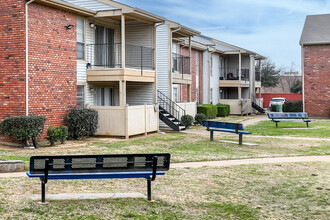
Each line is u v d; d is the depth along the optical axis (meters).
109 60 20.64
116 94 21.39
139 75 19.39
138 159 7.32
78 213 6.38
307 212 7.03
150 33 21.41
